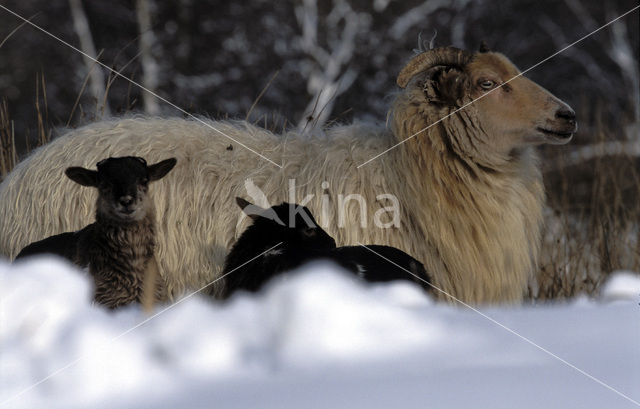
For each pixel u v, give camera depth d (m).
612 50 46.28
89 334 4.31
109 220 7.57
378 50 43.62
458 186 10.12
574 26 48.84
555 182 18.84
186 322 4.22
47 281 5.09
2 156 13.14
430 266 10.05
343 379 3.64
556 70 47.03
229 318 4.33
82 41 41.69
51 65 44.69
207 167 10.24
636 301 5.96
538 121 9.88
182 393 3.61
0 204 10.84
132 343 4.10
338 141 10.60
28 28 44.97
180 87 40.81
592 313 5.04
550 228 16.28
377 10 47.59
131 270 7.62
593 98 44.50
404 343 4.18
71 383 3.80
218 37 45.16
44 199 10.41
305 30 44.81
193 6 45.44
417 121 10.25
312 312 4.21
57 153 10.67
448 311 4.97
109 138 10.64
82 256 7.79
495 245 10.16
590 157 18.92
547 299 12.88
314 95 42.03
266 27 44.88
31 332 4.53
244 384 3.67
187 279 10.01
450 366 3.82
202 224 10.04
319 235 7.95
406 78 10.26
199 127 10.88
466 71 10.18
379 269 7.71
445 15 47.09
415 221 10.09
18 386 3.97
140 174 7.64
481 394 3.37
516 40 48.03
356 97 42.22
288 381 3.66
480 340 4.27
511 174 10.38
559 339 4.32
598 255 14.64
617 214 14.91
